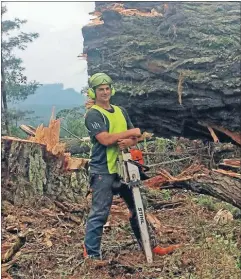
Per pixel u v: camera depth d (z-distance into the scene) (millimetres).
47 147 5945
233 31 5449
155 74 5383
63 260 4203
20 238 4164
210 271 3723
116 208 5699
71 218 5418
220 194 4484
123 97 5535
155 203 5926
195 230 4730
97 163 4137
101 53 5836
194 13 5785
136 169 4086
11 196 5770
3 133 12375
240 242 4383
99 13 6391
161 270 3891
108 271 3916
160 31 5762
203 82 5004
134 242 4527
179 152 6852
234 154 6484
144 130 5848
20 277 3918
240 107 5000
